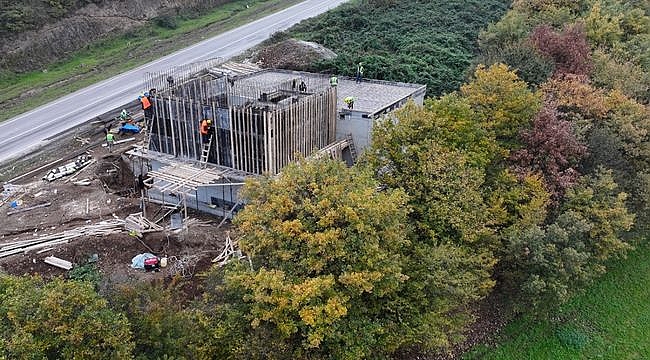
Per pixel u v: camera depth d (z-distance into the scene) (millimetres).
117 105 57281
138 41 76938
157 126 43188
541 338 34969
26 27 67500
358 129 45250
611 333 36156
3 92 61125
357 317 26031
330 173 28797
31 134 51750
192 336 23312
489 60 50438
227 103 45625
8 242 34969
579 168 38031
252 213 26922
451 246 29750
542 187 34156
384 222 27000
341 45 70250
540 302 32688
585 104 40688
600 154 37938
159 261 33469
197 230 36781
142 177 43000
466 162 33594
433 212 30953
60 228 37000
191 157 42469
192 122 41125
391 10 81438
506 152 35688
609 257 38156
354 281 24062
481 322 35000
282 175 28969
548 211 34812
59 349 20578
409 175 32281
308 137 42438
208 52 71562
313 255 25125
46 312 20328
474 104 37656
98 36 74625
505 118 36469
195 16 88062
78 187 42562
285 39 72062
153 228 36625
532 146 36000
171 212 39938
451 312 31906
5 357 19406
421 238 31234
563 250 31188
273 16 87625
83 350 20188
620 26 59781
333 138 45531
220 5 94125
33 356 19453
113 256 34344
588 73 47500
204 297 26266
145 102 42688
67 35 71125
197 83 46000
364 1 84375
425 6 81812
